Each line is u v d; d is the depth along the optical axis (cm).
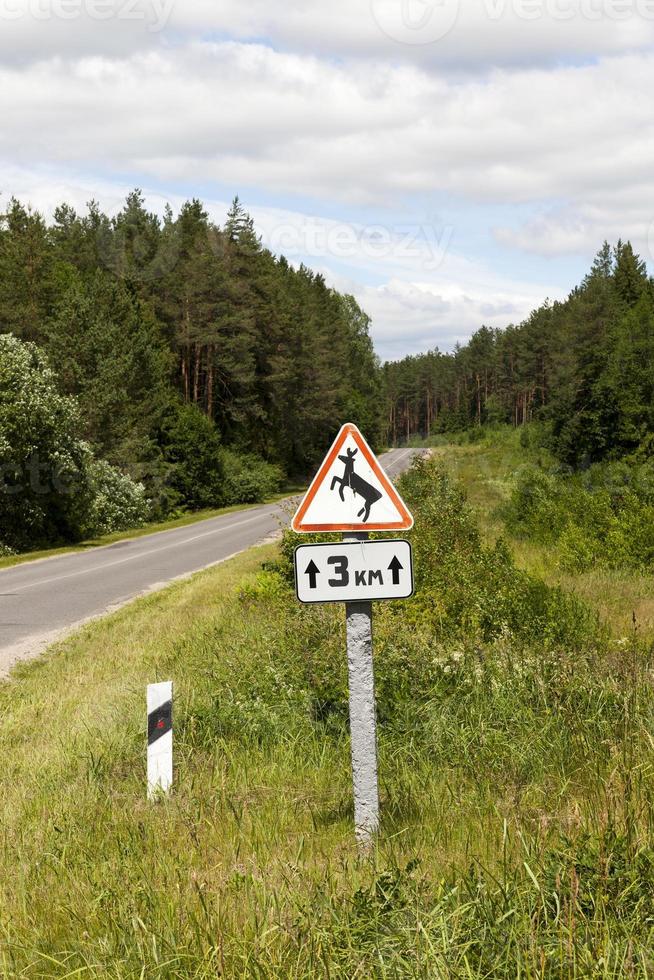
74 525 3669
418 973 296
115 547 3316
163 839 497
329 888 371
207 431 6134
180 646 1140
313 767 623
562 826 436
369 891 351
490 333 16625
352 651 479
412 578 478
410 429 19475
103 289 6019
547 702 666
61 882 448
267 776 603
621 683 704
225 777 604
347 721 697
